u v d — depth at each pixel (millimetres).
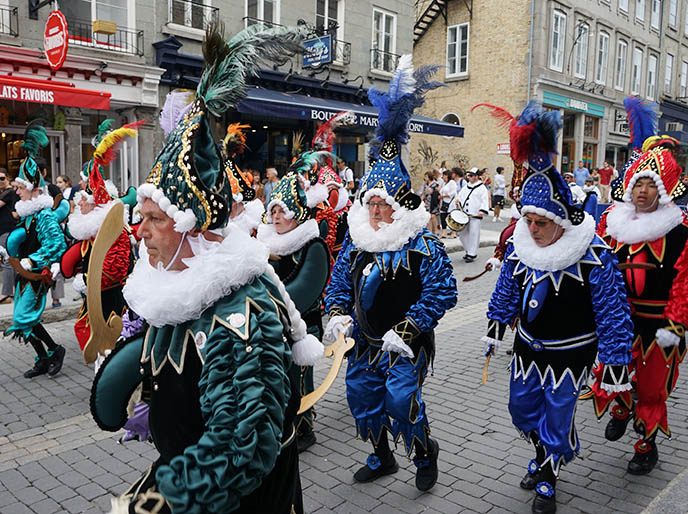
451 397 5078
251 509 1695
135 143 13055
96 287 1730
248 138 16047
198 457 1440
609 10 28094
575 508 3324
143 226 1648
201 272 1584
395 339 3119
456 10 25781
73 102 10438
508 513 3277
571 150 27797
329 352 2145
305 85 16672
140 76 12828
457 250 14219
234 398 1502
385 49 19438
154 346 1694
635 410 3775
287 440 1817
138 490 1733
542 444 3293
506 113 3123
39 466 3877
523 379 3314
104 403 1848
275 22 15688
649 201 3691
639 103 4250
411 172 27234
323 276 4051
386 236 3242
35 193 5410
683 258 3508
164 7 13312
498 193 20391
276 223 3984
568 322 3141
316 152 4117
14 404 4957
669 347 3635
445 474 3732
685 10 35656
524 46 24031
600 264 3043
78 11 12055
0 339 6836
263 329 1601
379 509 3332
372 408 3445
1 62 10922
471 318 7922
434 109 26875
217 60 1657
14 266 5168
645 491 3512
